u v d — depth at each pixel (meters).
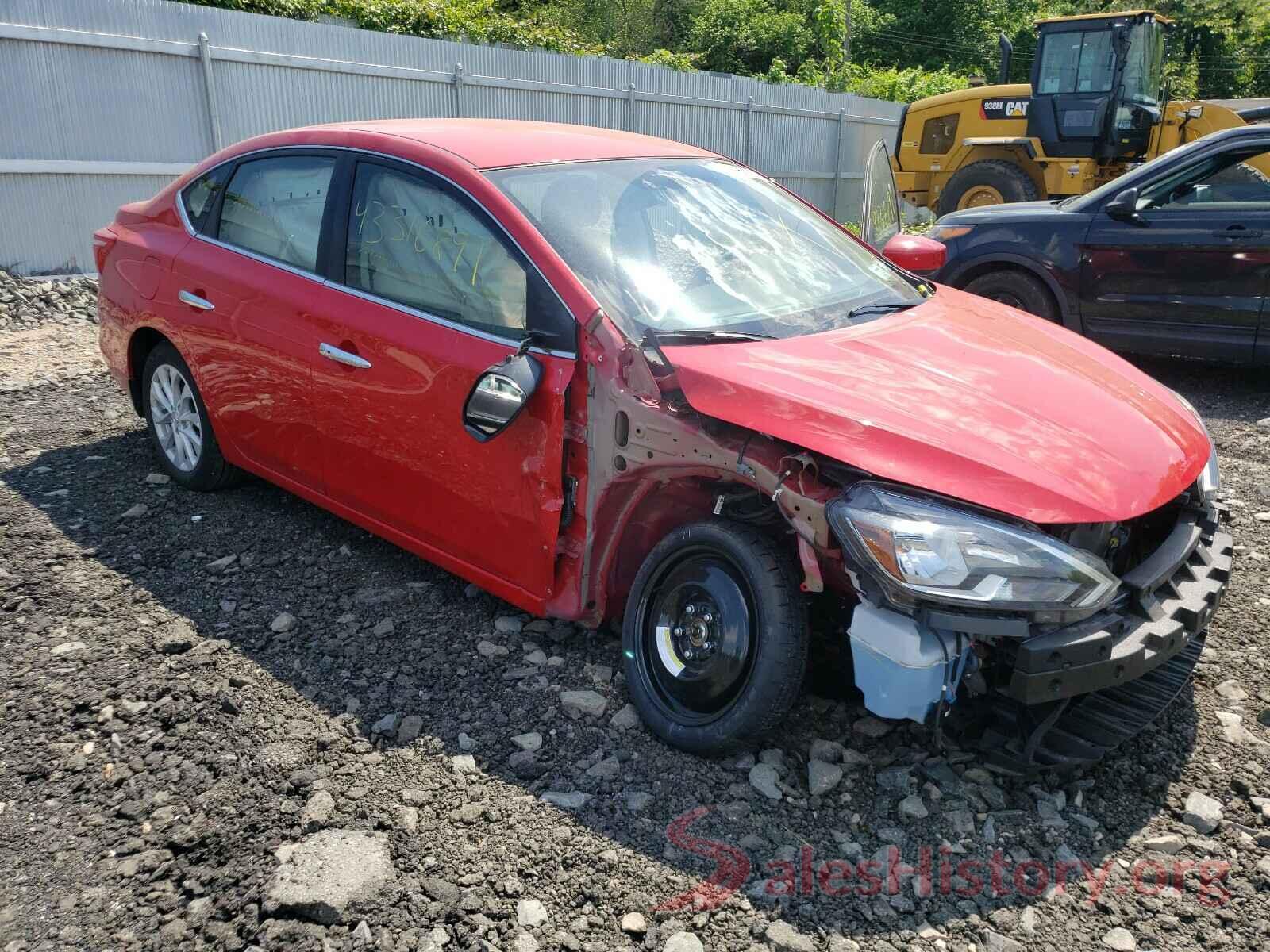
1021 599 2.46
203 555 4.17
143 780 2.82
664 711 2.99
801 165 20.64
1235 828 2.68
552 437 3.08
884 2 48.00
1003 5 46.84
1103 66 12.30
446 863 2.53
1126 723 2.81
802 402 2.73
